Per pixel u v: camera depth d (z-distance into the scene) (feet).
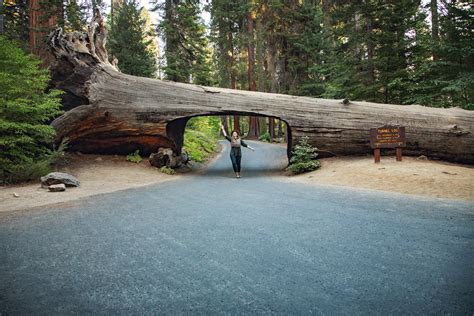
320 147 40.37
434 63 42.57
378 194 21.13
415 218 14.20
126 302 6.87
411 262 9.02
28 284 7.90
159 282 7.93
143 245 11.00
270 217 14.93
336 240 11.19
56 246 11.00
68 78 41.91
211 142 86.89
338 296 7.02
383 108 40.24
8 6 62.85
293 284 7.70
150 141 42.50
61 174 26.63
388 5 49.29
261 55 98.12
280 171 41.73
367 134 39.17
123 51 69.00
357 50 60.49
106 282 7.98
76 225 13.94
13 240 11.75
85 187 26.76
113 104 39.86
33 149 32.86
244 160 58.23
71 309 6.57
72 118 38.06
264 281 7.90
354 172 30.68
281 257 9.59
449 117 38.32
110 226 13.69
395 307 6.48
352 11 53.83
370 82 53.36
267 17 88.58
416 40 49.39
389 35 48.49
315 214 15.43
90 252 10.34
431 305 6.55
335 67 63.00
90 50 42.70
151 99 40.57
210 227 13.25
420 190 21.85
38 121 34.94
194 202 19.38
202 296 7.11
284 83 86.02
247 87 118.52
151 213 16.29
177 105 40.42
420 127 37.78
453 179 23.95
